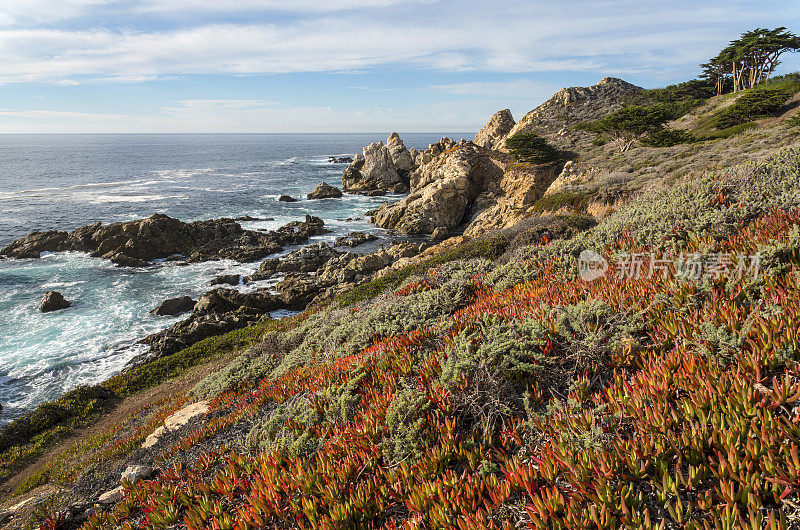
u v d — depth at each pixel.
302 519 3.96
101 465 10.41
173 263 42.16
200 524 4.52
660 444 3.03
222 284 36.47
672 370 4.00
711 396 3.31
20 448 14.75
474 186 61.84
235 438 7.07
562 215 21.88
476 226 52.75
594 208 26.47
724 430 2.94
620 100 94.12
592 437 3.41
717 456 2.92
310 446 5.18
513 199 53.12
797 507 2.47
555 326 5.42
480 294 9.72
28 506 9.30
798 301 4.27
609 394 3.99
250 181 106.31
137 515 5.86
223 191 88.19
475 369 5.09
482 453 4.00
